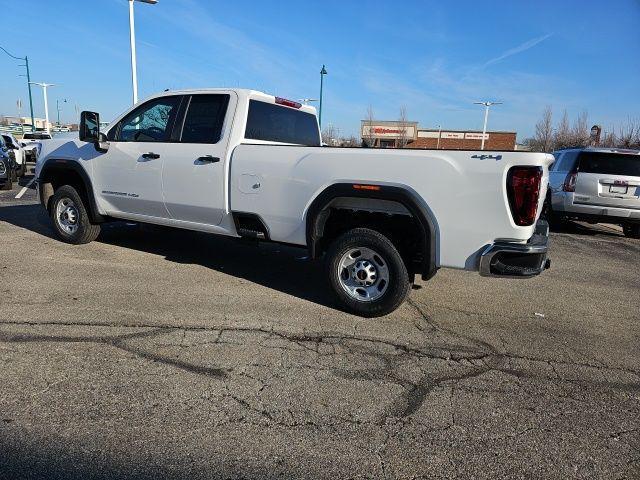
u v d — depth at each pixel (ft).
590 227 41.19
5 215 30.40
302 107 20.90
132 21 57.93
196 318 14.26
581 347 13.79
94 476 7.66
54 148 22.67
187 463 8.06
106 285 16.89
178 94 18.76
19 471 7.67
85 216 22.04
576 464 8.51
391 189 13.73
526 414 10.02
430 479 7.98
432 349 13.00
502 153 12.64
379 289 14.76
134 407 9.56
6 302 14.80
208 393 10.21
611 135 112.68
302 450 8.54
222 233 17.78
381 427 9.31
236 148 16.74
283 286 17.84
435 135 215.92
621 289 20.54
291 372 11.29
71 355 11.57
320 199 14.82
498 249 12.83
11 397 9.69
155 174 18.79
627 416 10.13
